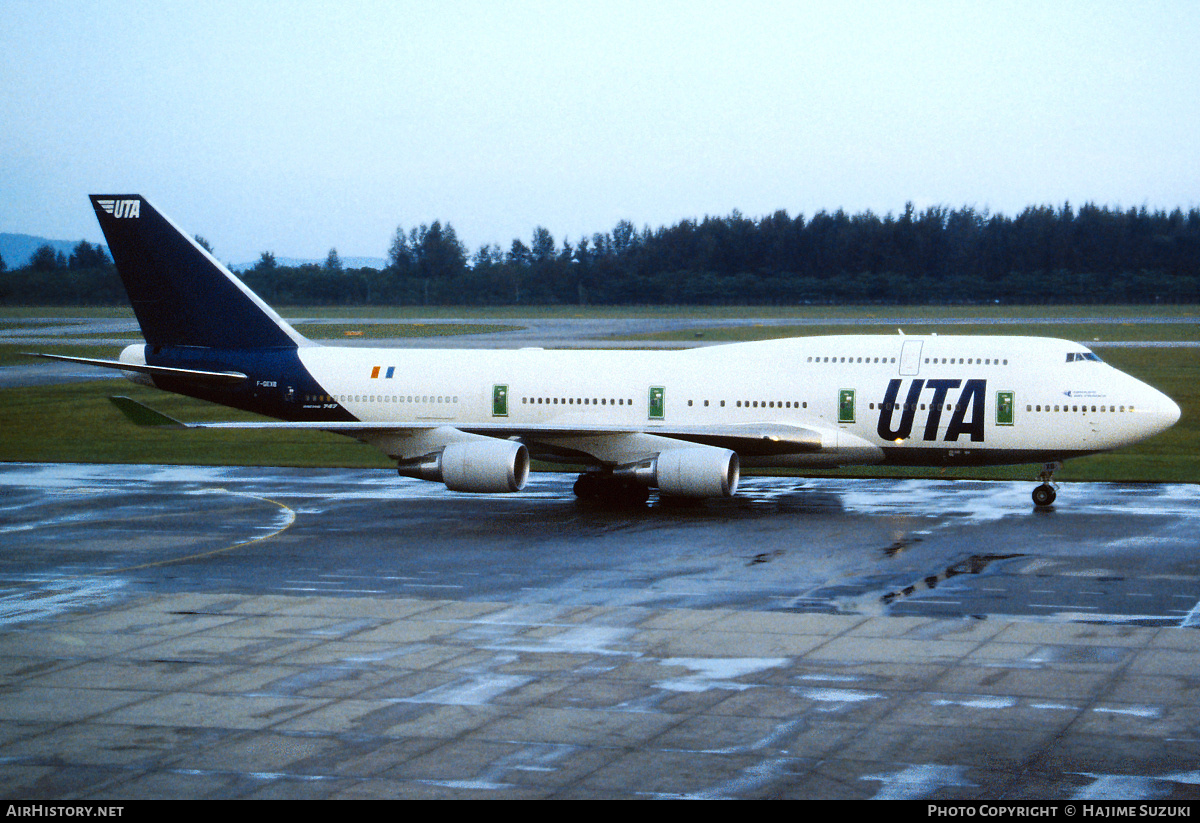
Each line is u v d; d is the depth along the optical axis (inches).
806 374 3535.9
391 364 3873.0
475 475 3235.7
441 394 3791.8
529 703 1691.7
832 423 3481.8
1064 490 3641.7
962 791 1379.2
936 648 1945.1
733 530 3031.5
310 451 4793.3
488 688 1759.4
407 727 1601.9
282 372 3909.9
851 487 3745.1
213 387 3973.9
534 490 3747.5
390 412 3826.3
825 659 1888.5
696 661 1886.1
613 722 1612.9
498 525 3132.4
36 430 5521.7
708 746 1524.4
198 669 1865.2
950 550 2741.1
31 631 2090.3
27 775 1453.0
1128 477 3905.0
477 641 2011.6
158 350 4047.7
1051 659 1878.7
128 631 2087.8
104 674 1841.8
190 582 2470.5
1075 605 2220.7
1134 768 1441.9
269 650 1967.3
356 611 2220.7
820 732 1569.9
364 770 1456.7
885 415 3432.6
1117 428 3270.2
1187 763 1455.5
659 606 2242.9
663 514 3287.4
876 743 1529.3
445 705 1686.8
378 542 2903.5
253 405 3954.2
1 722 1635.1
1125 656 1889.8
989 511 3272.6
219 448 4896.7
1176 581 2411.4
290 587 2423.7
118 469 4264.3
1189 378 7239.2
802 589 2370.8
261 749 1529.3
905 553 2716.5
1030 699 1688.0
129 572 2571.4
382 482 3937.0
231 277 3966.5
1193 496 3503.9
